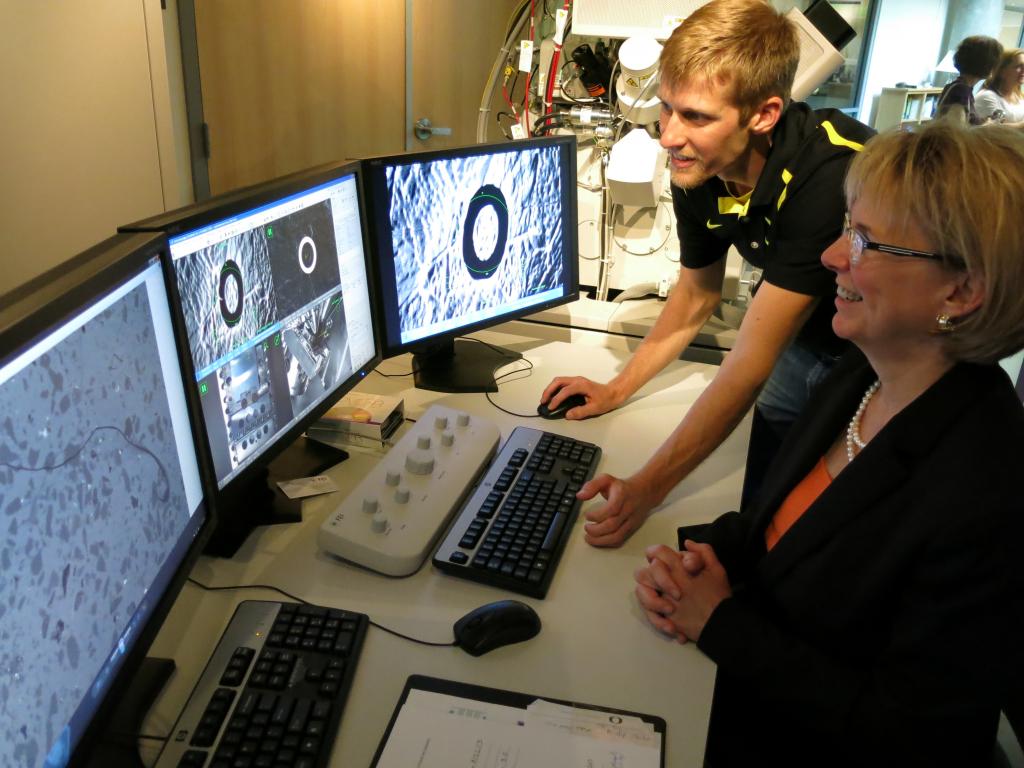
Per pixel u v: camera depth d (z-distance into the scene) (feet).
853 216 2.88
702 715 2.81
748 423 5.11
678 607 3.17
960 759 2.69
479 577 3.42
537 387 5.45
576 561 3.62
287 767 2.47
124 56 8.82
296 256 3.85
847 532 2.97
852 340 3.05
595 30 6.15
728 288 6.44
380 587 3.38
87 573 2.14
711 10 4.25
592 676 2.95
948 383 2.83
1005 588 2.51
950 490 2.66
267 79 10.03
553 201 5.66
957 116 2.79
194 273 3.08
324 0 10.28
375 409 4.64
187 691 2.82
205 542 3.03
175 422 2.81
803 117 4.47
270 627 2.99
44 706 1.92
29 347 1.83
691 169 4.52
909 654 2.70
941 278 2.66
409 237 4.76
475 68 12.81
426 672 2.93
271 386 3.73
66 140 9.16
